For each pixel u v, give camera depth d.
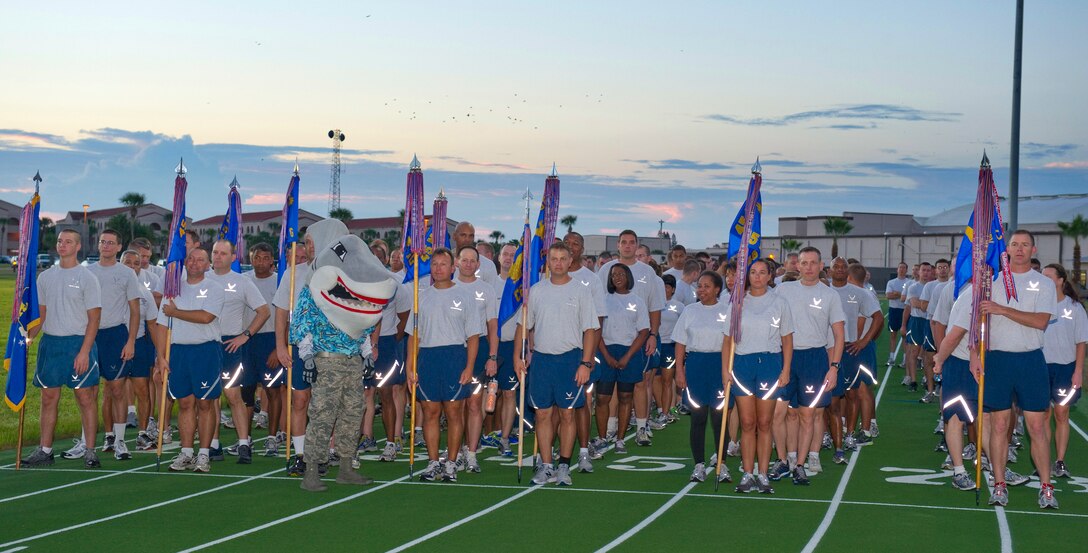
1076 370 10.34
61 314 10.55
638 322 11.88
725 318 9.80
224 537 7.75
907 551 7.42
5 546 7.46
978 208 8.85
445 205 12.97
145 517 8.41
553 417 10.68
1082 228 75.12
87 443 10.67
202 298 10.27
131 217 126.44
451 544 7.58
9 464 10.91
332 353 9.60
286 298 10.52
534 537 7.80
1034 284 8.80
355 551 7.37
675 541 7.70
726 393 9.59
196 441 12.72
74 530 7.95
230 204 12.62
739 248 10.38
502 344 11.61
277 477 10.24
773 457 12.07
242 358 11.22
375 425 14.67
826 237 100.69
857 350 12.05
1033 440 8.94
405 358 12.01
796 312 10.22
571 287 9.87
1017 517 8.54
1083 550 7.46
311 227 10.20
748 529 8.09
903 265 23.94
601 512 8.71
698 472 10.11
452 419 10.06
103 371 11.17
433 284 10.19
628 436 13.70
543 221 10.66
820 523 8.31
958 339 9.17
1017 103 20.52
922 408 16.72
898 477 10.50
